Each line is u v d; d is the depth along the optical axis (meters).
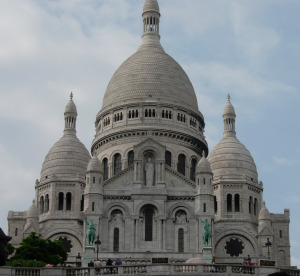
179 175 140.12
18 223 155.00
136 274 63.59
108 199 137.75
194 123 167.25
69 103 165.38
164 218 136.38
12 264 98.81
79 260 131.12
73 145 159.62
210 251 127.81
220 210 152.12
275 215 157.38
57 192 152.88
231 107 166.25
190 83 174.00
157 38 180.25
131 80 168.00
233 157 157.75
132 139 159.50
